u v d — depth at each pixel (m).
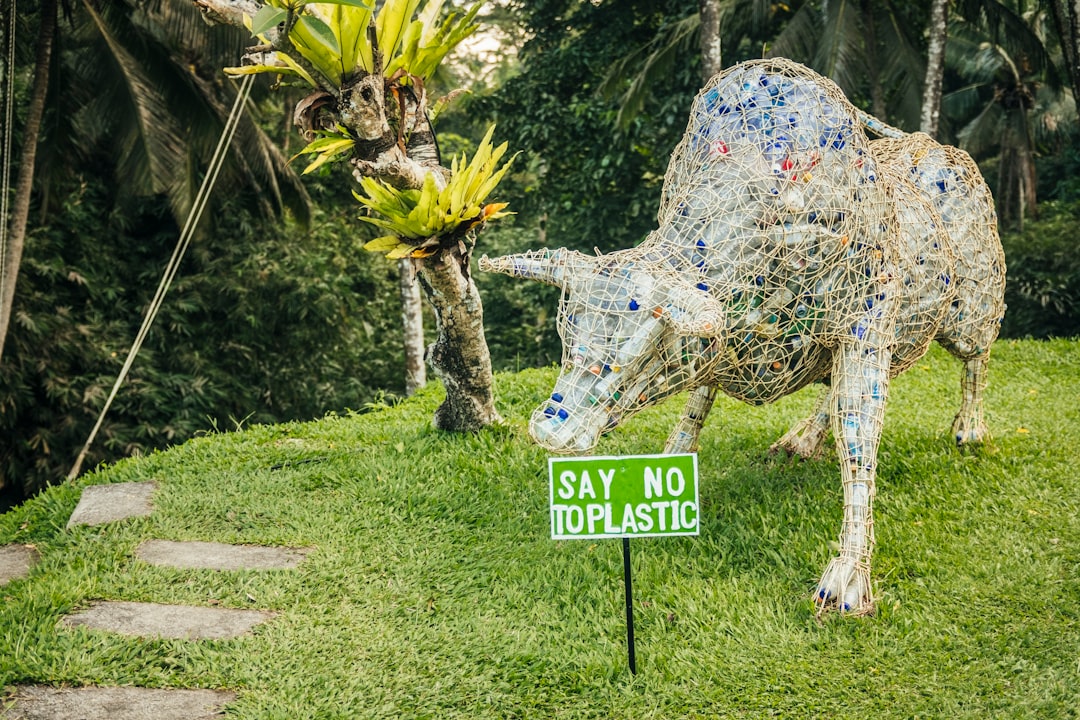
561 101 15.24
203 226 11.70
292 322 14.24
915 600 4.75
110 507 6.47
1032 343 10.12
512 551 5.52
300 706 4.15
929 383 8.56
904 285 5.14
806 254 4.48
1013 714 3.89
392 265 16.03
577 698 4.19
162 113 10.19
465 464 6.65
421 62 5.53
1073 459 6.26
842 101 4.77
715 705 4.09
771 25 14.18
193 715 4.12
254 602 5.07
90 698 4.25
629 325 4.14
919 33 15.58
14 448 12.07
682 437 5.74
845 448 4.74
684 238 4.54
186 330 13.14
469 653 4.53
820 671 4.25
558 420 4.11
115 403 12.24
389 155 5.31
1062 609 4.59
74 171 12.91
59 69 10.71
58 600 5.03
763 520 5.53
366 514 6.11
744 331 4.52
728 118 4.68
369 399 14.82
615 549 5.41
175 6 9.59
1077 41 10.56
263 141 11.31
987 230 5.88
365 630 4.75
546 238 17.81
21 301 11.77
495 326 17.98
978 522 5.46
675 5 14.00
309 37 4.77
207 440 7.88
